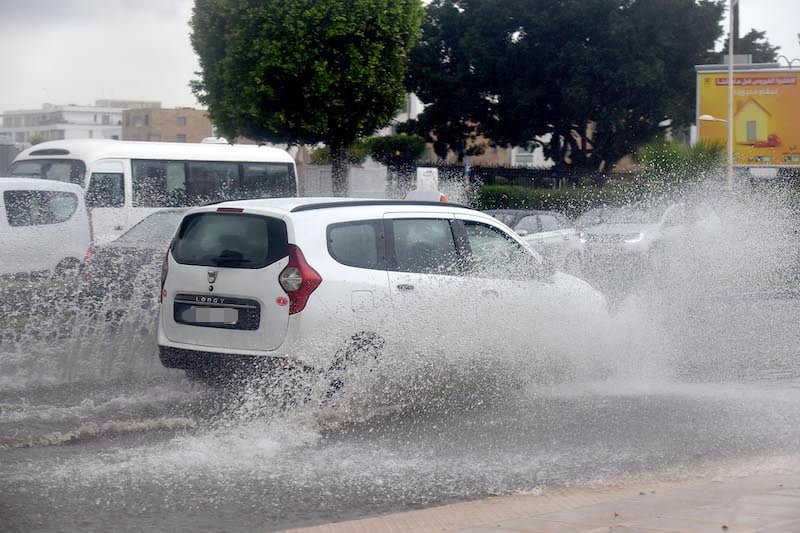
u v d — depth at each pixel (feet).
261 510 18.84
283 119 89.71
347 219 27.78
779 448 24.14
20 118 522.47
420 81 160.25
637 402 29.40
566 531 16.60
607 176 143.54
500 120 163.73
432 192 69.62
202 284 27.43
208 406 27.27
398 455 22.98
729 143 102.89
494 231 31.32
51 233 49.60
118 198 67.77
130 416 26.05
